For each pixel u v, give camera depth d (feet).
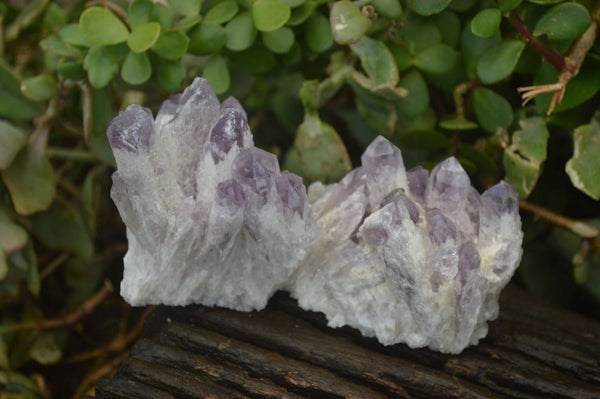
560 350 1.88
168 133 1.85
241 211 1.79
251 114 2.46
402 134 2.09
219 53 2.08
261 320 1.89
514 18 1.94
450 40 2.09
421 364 1.86
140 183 1.81
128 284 1.86
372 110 2.10
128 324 2.38
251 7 2.06
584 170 1.96
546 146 2.06
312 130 2.05
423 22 2.07
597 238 2.05
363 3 2.00
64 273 2.42
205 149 1.84
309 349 1.85
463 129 2.12
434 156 2.21
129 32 2.03
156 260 1.84
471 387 1.83
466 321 1.82
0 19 2.24
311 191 1.97
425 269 1.80
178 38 2.00
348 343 1.87
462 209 1.87
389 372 1.83
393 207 1.79
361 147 2.35
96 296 2.33
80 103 2.20
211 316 1.88
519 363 1.86
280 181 1.82
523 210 2.15
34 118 2.16
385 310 1.84
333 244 1.87
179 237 1.81
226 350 1.84
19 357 2.29
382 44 2.02
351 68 2.06
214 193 1.83
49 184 2.15
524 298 2.02
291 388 1.82
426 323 1.82
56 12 2.24
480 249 1.85
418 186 1.89
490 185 2.13
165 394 1.80
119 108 2.40
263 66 2.10
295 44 2.09
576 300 2.26
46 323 2.30
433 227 1.81
